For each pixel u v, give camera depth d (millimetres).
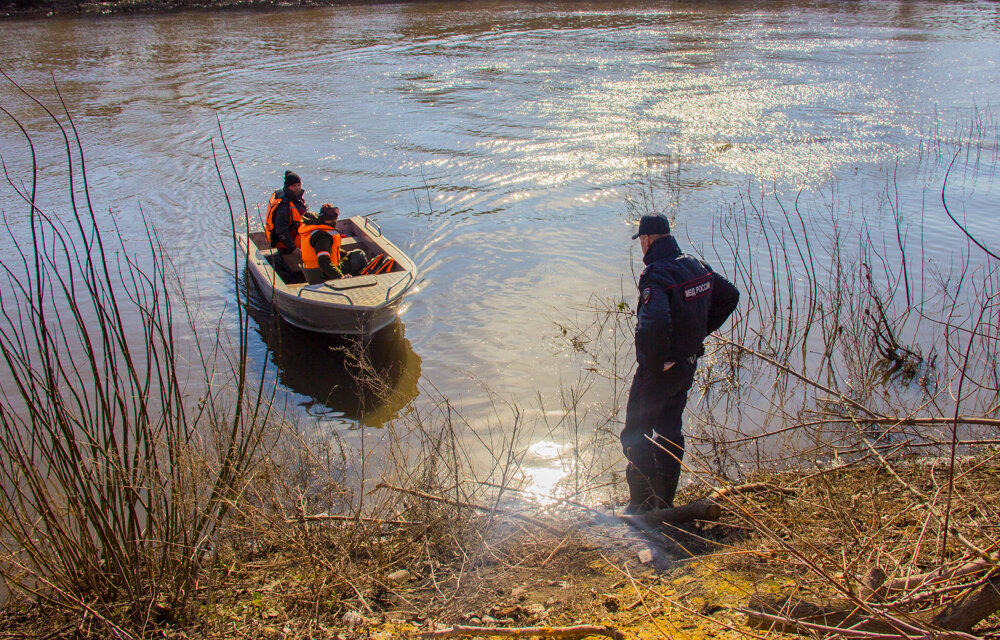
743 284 8812
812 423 4277
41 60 25766
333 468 5297
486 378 7039
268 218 9609
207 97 20531
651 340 3959
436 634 3068
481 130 17031
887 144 15016
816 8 40562
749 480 4500
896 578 2930
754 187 12617
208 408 5109
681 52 26844
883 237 10039
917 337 7352
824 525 3602
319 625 3260
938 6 41469
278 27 33500
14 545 3781
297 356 7664
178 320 8336
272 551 3934
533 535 3973
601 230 10953
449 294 8992
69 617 3334
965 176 12750
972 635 2449
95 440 3473
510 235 10859
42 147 15766
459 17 37094
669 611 3172
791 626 2814
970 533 3250
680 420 4352
